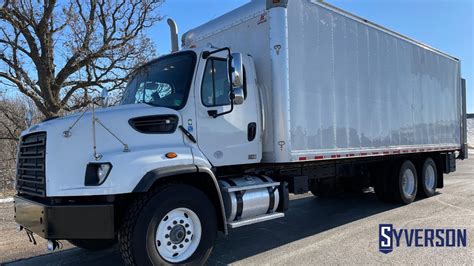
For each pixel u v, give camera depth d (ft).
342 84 22.82
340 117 22.56
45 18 52.47
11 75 53.93
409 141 29.32
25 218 14.84
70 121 14.52
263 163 19.81
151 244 14.02
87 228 13.50
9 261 17.92
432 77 33.04
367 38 25.18
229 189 17.04
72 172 13.98
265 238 21.02
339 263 16.60
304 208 29.58
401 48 28.84
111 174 13.61
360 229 22.36
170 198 14.58
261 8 19.79
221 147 17.43
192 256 15.12
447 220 23.93
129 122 14.97
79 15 56.03
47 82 53.83
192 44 23.75
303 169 23.20
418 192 32.35
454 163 37.45
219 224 16.42
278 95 18.95
